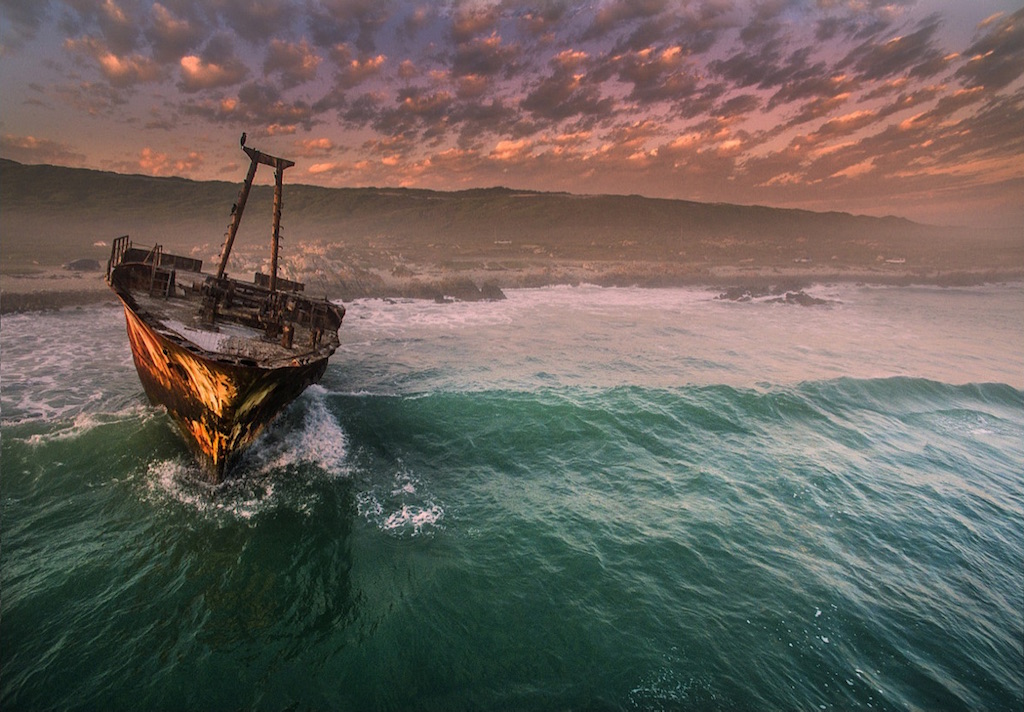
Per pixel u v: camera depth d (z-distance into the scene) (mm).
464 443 14789
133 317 13391
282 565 9430
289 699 6945
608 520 11070
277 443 13844
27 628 7781
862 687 7246
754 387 19906
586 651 7762
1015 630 8406
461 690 7129
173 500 11242
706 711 6820
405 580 9156
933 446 15617
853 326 36312
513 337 29344
